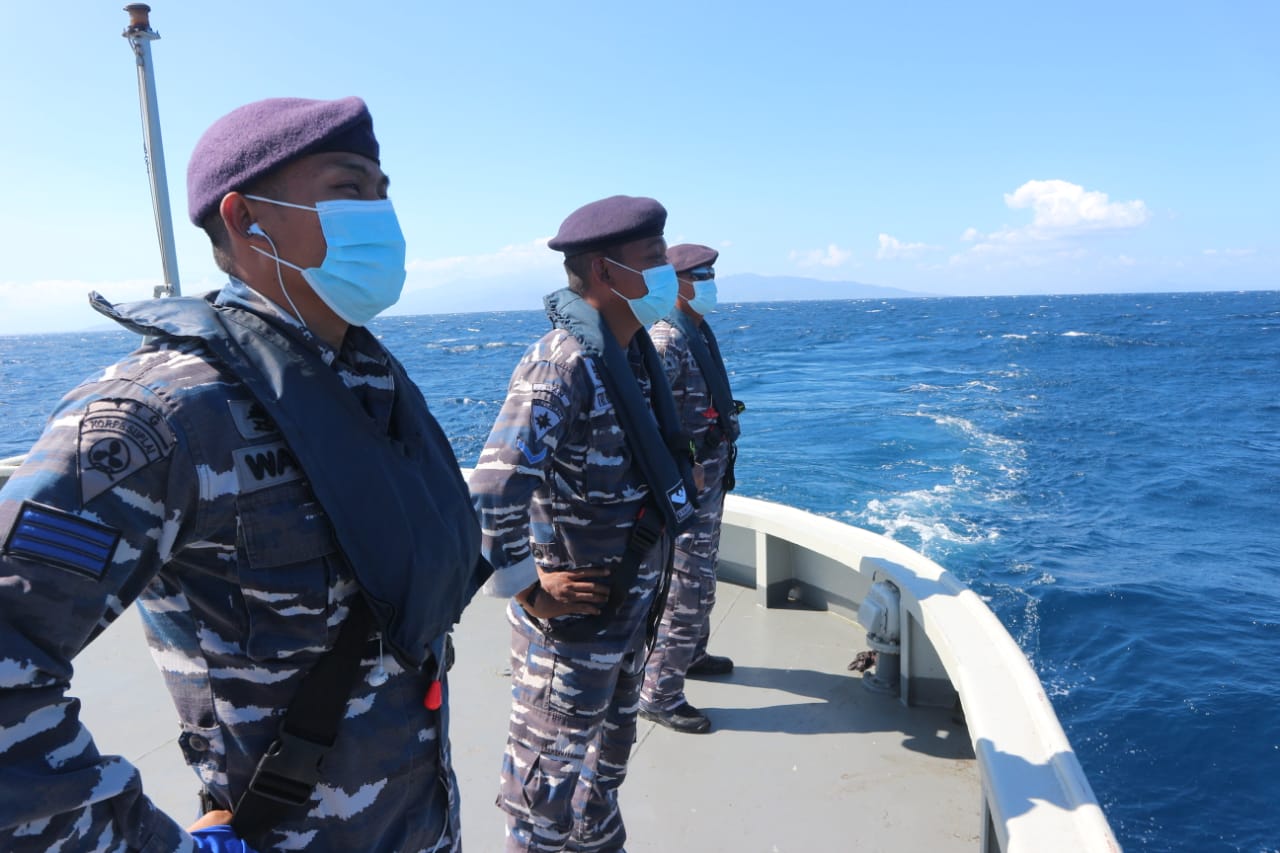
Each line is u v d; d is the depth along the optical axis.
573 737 1.93
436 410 23.67
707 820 2.47
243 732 1.02
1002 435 18.23
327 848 1.08
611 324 2.12
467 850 2.30
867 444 17.28
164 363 0.96
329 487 1.00
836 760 2.76
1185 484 13.86
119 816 0.85
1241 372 31.31
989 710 2.06
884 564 3.20
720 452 3.02
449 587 1.18
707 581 3.01
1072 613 8.65
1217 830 5.29
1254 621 8.35
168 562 0.98
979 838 2.36
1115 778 5.90
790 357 41.66
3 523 0.81
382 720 1.10
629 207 2.05
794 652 3.54
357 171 1.13
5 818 0.75
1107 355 39.62
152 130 4.39
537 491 1.99
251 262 1.10
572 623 1.90
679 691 2.97
